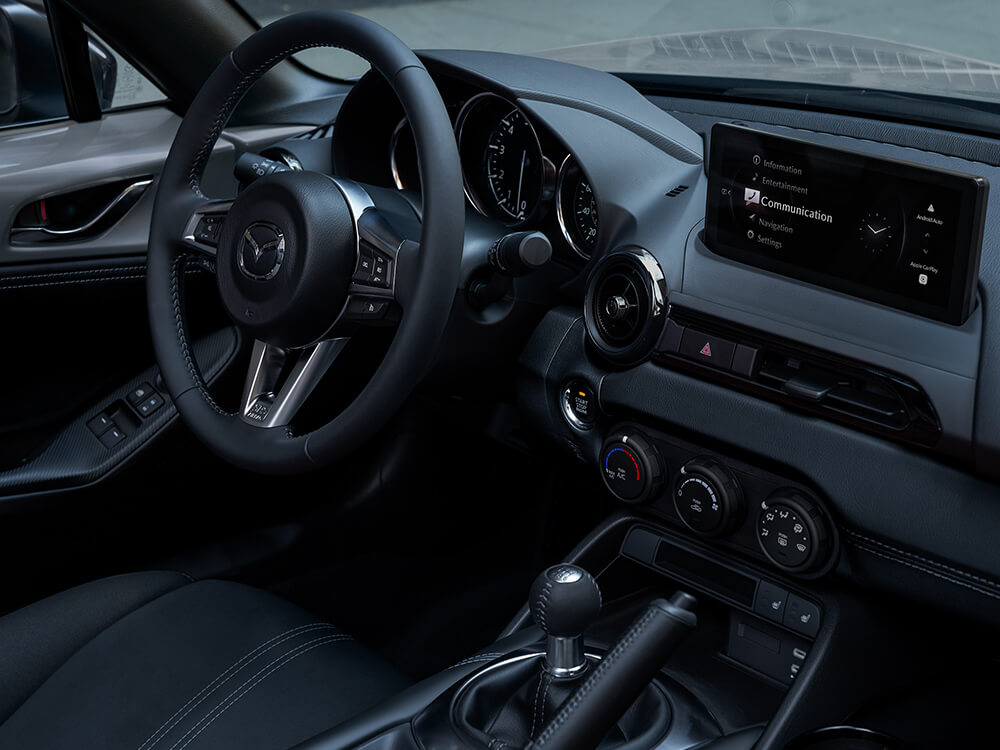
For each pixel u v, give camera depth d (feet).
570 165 4.37
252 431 3.92
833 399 3.52
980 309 3.25
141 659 3.72
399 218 3.91
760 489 3.77
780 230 3.55
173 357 4.11
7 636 3.83
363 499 5.83
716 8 4.77
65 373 5.33
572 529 5.41
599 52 5.14
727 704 3.72
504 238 3.88
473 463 6.05
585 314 4.19
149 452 5.16
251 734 3.39
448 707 3.21
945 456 3.32
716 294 3.80
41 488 5.07
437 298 3.51
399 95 3.55
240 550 5.53
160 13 5.21
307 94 5.89
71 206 5.12
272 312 3.72
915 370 3.30
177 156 4.15
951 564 3.33
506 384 4.77
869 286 3.37
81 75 5.40
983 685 3.74
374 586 5.86
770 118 4.35
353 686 3.60
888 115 4.07
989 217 3.43
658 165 4.23
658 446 4.04
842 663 3.62
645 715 3.43
